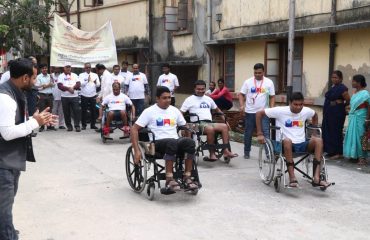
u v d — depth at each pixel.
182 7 15.21
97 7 19.86
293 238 4.84
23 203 6.01
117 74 12.85
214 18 14.14
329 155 8.96
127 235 4.90
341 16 10.27
